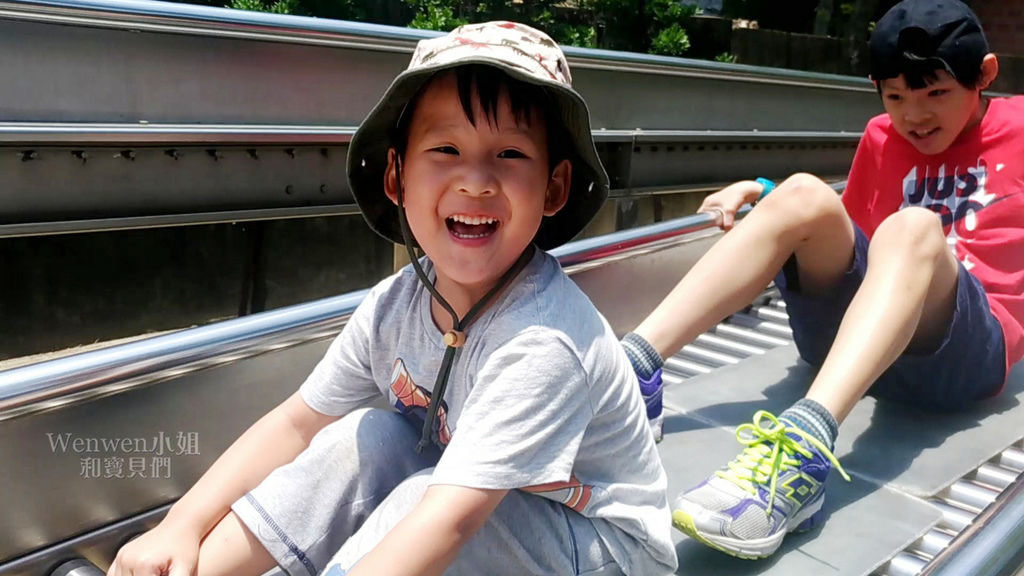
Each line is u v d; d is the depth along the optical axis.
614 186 3.97
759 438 1.33
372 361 1.17
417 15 7.73
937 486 1.51
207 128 2.66
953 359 1.63
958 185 1.85
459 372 1.04
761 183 2.19
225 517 1.12
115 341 3.58
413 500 1.02
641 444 1.12
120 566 1.07
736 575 1.26
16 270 3.31
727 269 1.63
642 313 2.16
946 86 1.72
